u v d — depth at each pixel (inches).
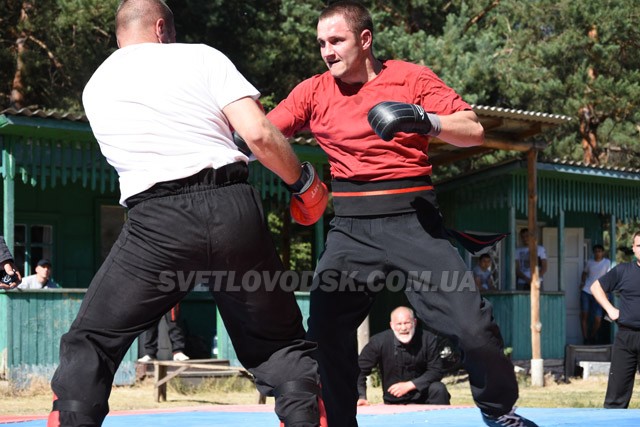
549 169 890.7
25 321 653.9
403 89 207.8
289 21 1184.8
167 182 164.2
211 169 165.5
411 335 442.9
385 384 447.5
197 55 170.6
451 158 875.4
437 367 444.8
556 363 905.5
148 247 164.6
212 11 1134.4
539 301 850.8
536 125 797.9
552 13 1375.5
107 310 166.9
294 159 170.6
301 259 1318.9
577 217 1055.0
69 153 684.1
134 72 169.3
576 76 1352.1
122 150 167.3
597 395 740.7
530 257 836.0
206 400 630.5
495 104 1342.3
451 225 951.0
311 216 186.7
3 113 635.5
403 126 187.6
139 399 625.6
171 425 306.7
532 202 834.2
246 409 381.4
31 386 650.2
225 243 164.2
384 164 208.1
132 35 177.9
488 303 204.1
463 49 1232.8
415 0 1304.1
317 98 214.4
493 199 909.2
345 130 209.8
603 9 1339.8
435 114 197.3
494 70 1233.4
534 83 1355.8
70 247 814.5
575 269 1037.2
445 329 202.1
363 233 209.8
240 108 165.9
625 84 1358.3
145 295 166.7
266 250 169.3
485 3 1375.5
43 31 1137.4
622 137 1482.5
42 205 800.3
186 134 165.9
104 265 168.9
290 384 170.9
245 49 1203.9
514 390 206.8
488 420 259.3
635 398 694.5
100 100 170.2
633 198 1010.1
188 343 800.9
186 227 163.3
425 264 203.0
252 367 176.2
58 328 668.1
